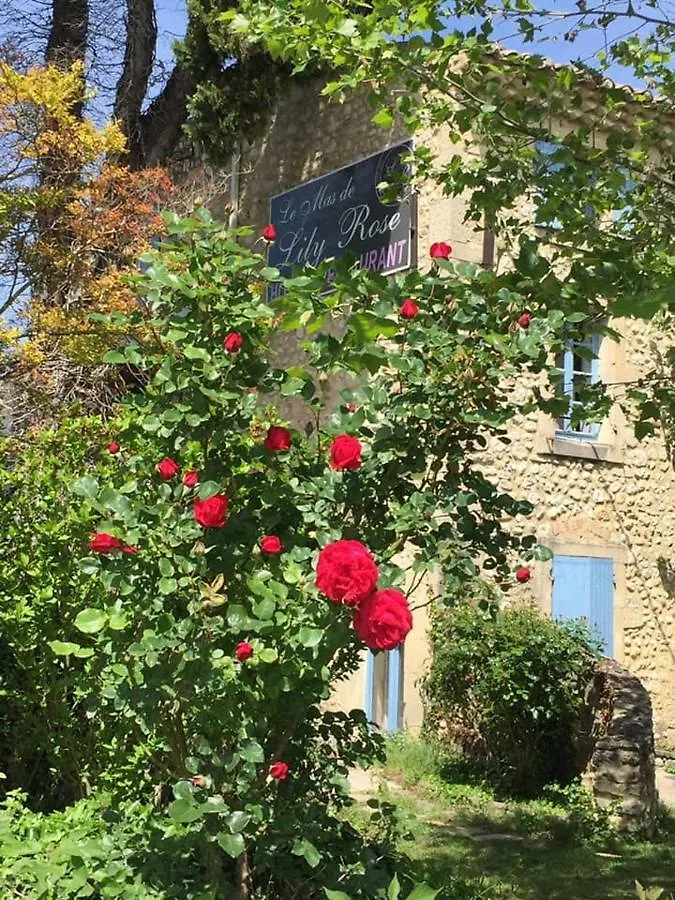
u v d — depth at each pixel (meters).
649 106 5.80
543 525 10.22
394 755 8.79
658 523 10.98
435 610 8.70
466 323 3.42
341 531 3.38
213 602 2.94
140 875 3.33
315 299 3.43
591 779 7.86
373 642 2.76
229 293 3.34
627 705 7.74
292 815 3.33
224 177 11.65
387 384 3.68
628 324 10.91
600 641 9.01
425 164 5.50
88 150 9.32
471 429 3.60
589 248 4.69
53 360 9.39
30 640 4.66
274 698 3.08
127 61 12.51
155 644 2.93
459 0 5.00
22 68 10.23
